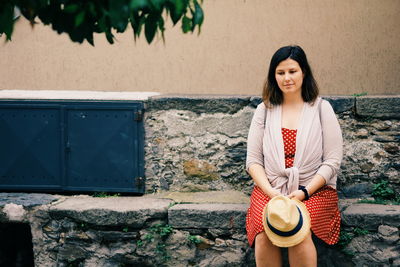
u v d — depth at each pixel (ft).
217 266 13.32
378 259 12.65
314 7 16.05
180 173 14.76
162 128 14.69
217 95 15.05
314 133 11.87
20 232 15.33
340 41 16.07
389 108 13.75
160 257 13.50
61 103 14.71
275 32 16.20
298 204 11.37
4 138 14.94
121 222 13.39
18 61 16.93
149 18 7.11
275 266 11.51
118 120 14.60
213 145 14.56
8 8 7.01
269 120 12.20
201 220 13.19
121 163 14.71
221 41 16.37
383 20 15.93
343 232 12.71
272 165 11.99
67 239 13.75
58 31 7.29
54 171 14.89
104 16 7.11
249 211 12.30
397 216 12.50
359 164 14.03
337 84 16.19
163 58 16.57
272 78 12.16
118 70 16.71
